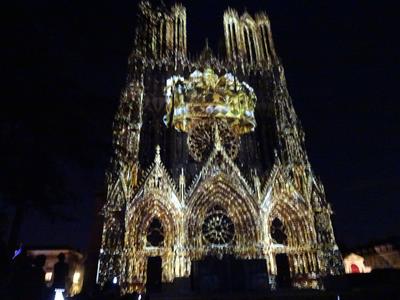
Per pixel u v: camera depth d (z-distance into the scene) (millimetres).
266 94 60062
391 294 20859
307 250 44250
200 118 53344
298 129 56500
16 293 12336
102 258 39219
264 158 53906
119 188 43125
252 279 26609
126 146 46531
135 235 41594
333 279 24234
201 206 45406
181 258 39969
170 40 62312
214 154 47719
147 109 54562
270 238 44156
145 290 39312
